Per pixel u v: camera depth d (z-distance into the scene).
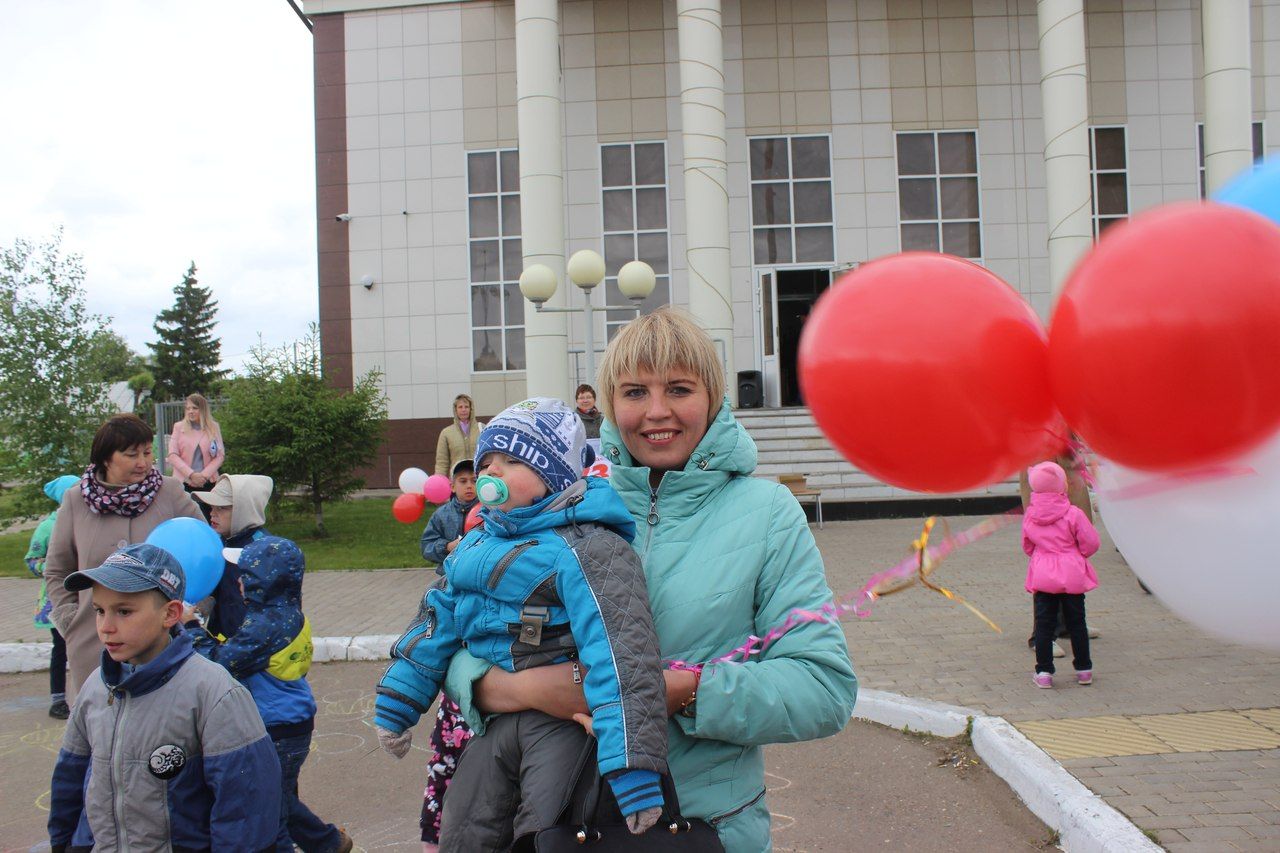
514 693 1.79
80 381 14.80
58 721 6.23
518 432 1.88
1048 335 1.44
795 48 19.08
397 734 1.99
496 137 19.16
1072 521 5.75
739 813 1.82
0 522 14.73
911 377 1.44
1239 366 1.19
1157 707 5.28
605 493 1.85
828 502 14.84
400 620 8.47
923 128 19.06
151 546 2.69
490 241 19.20
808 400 1.58
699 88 15.30
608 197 19.20
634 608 1.70
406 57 19.28
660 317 1.97
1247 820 3.78
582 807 1.68
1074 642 5.79
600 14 19.17
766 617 1.87
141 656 2.62
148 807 2.54
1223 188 1.52
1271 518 1.33
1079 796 4.00
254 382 13.80
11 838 4.43
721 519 1.91
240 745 2.60
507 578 1.80
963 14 19.03
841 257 19.08
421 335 19.28
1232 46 15.78
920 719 5.32
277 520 14.24
